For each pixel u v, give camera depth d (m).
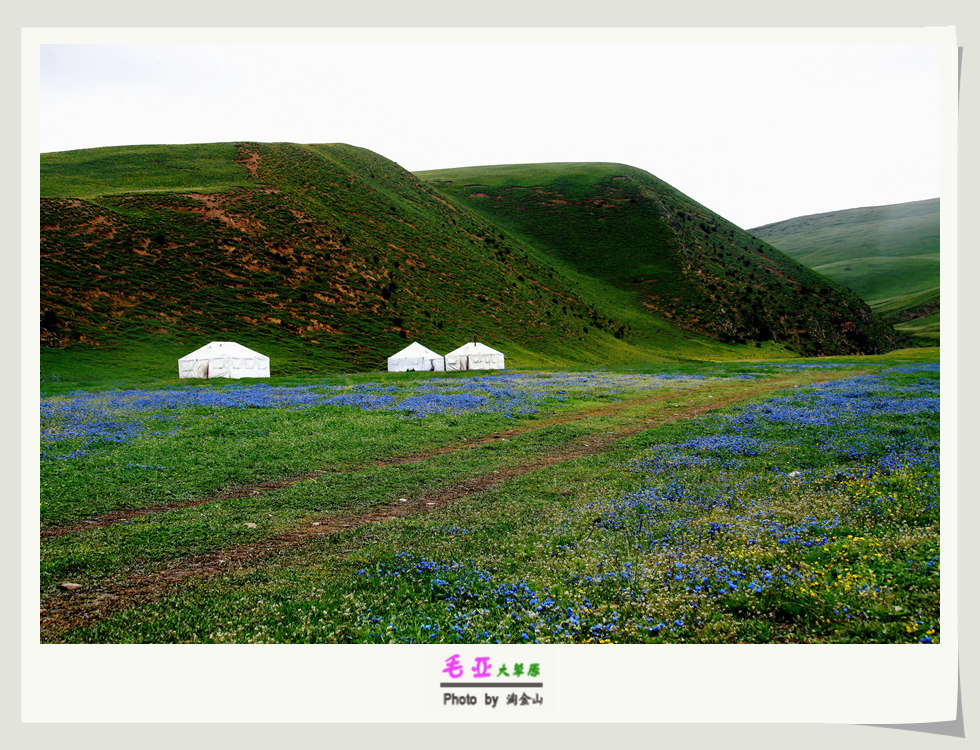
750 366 76.56
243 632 6.54
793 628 6.18
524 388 41.44
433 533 10.43
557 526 10.34
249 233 93.12
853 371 55.84
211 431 22.00
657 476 13.99
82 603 7.77
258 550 10.05
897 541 7.78
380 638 6.26
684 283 152.62
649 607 6.71
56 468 16.17
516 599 7.24
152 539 10.62
